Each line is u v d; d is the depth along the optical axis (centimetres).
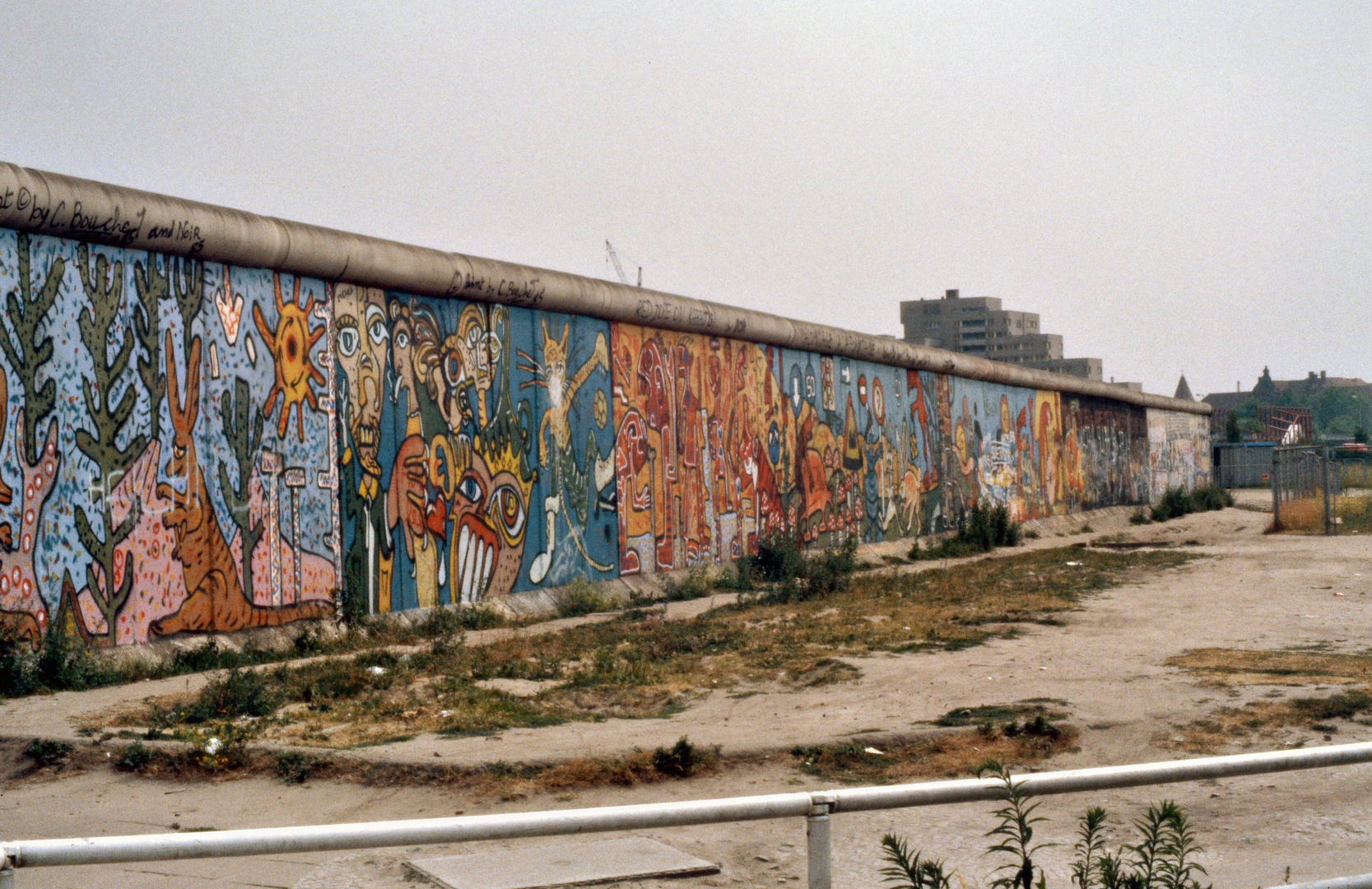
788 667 1122
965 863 577
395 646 1398
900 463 3036
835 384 2759
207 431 1340
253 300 1407
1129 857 581
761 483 2459
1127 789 704
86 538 1197
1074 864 470
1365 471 4919
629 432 2078
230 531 1359
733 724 885
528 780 723
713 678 1084
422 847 595
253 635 1372
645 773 739
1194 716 838
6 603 1116
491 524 1755
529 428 1844
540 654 1245
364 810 682
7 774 781
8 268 1138
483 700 979
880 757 781
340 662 1193
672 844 604
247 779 754
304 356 1470
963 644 1230
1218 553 2250
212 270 1358
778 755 772
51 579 1159
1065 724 829
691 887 537
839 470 2756
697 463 2261
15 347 1141
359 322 1555
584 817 333
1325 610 1397
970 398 3422
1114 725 830
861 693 993
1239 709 847
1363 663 1014
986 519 3072
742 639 1317
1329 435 16212
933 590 1773
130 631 1234
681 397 2223
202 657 1259
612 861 565
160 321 1292
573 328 1953
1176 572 1933
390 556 1580
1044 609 1473
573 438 1939
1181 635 1228
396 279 1592
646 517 2109
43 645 1121
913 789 366
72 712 952
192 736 833
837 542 2712
